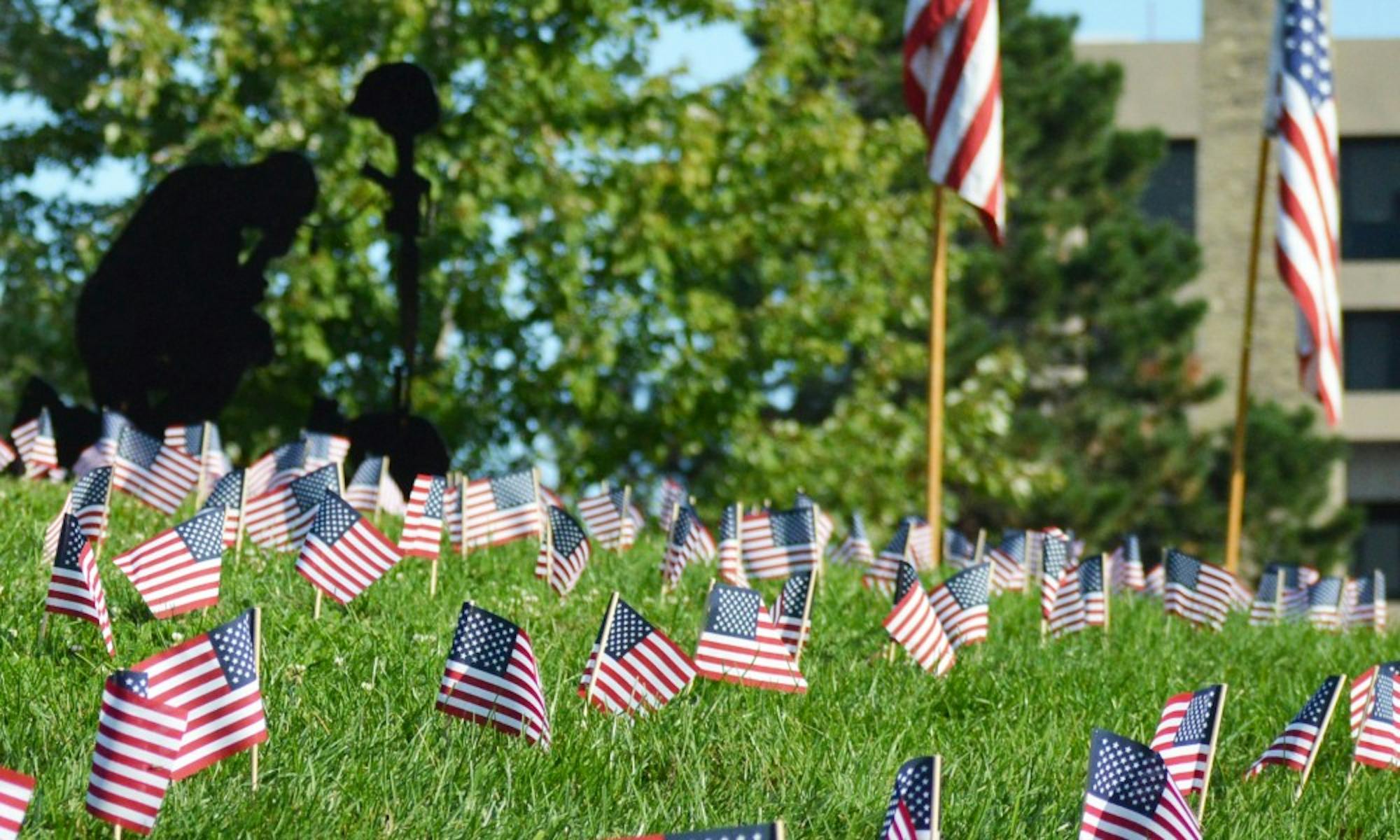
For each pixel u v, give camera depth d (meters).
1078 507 60.62
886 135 48.31
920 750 12.16
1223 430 65.06
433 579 15.88
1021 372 53.97
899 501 49.19
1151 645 18.22
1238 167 75.94
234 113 41.72
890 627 14.45
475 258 43.97
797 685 12.87
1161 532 63.84
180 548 13.36
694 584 18.75
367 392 44.06
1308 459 64.25
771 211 46.69
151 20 40.72
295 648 12.81
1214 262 75.81
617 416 46.50
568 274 43.31
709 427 46.47
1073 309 64.31
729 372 46.34
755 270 50.00
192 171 26.27
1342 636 21.39
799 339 47.41
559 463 46.88
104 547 16.66
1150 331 63.56
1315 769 13.73
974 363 60.50
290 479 21.70
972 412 52.00
